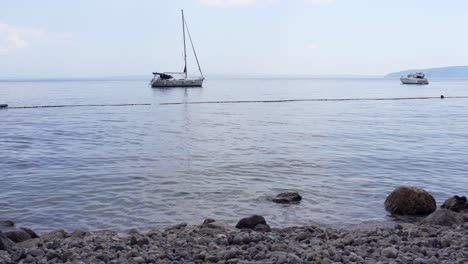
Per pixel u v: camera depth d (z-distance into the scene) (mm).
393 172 20516
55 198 15742
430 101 81625
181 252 8445
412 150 26891
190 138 32062
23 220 13344
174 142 29891
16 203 15148
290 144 29062
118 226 12711
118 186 17438
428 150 26969
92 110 58969
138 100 81688
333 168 21125
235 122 44000
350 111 58750
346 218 13438
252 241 9484
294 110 60250
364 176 19484
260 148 27281
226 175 19469
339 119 47469
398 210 13961
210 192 16531
